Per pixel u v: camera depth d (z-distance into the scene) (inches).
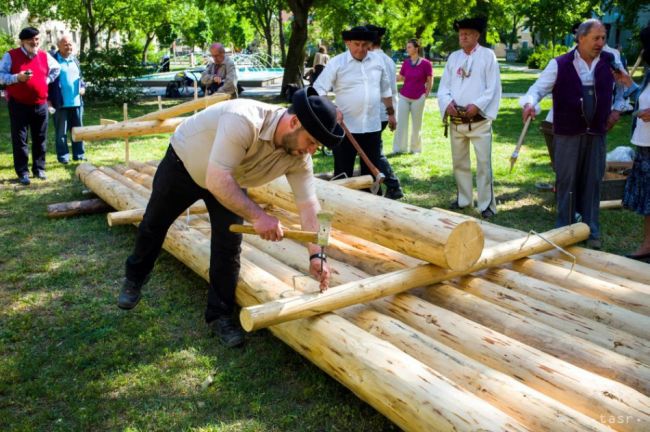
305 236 110.6
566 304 134.5
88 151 386.6
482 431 84.4
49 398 119.9
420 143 379.6
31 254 199.2
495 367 108.2
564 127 201.6
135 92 702.5
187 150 116.1
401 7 808.9
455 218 128.1
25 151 296.7
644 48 185.5
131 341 141.0
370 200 147.3
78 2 901.8
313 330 116.6
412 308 128.6
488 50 236.1
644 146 186.7
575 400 96.5
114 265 189.8
